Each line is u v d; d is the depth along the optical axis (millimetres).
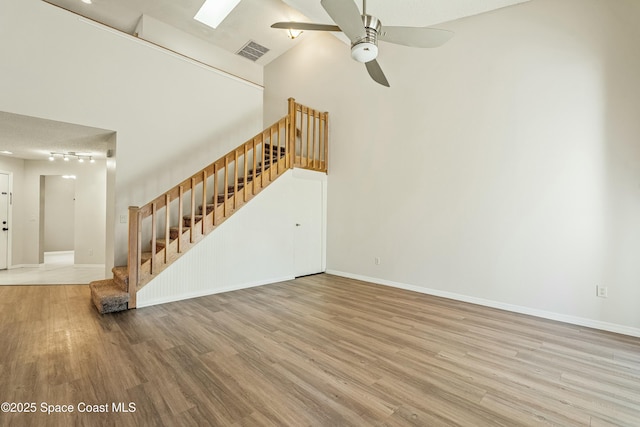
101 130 4016
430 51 4148
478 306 3652
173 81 4645
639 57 2773
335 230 5422
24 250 6320
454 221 3936
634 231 2812
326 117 5496
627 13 2830
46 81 3469
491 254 3635
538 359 2334
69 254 8430
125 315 3188
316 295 4051
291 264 4961
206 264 3971
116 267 4023
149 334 2701
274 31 5773
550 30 3229
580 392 1906
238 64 6652
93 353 2324
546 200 3264
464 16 3781
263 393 1849
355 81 5098
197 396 1808
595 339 2713
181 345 2488
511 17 3477
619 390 1935
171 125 4617
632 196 2820
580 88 3062
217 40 6070
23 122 3609
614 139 2900
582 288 3064
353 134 5117
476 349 2492
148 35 5332
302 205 5203
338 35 4824
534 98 3328
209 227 4004
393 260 4566
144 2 4988
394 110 4555
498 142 3572
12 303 3594
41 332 2715
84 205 6359
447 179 3998
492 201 3623
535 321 3154
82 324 2914
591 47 3006
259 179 4531
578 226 3086
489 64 3633
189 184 3814
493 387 1949
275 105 6699
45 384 1903
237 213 4277
